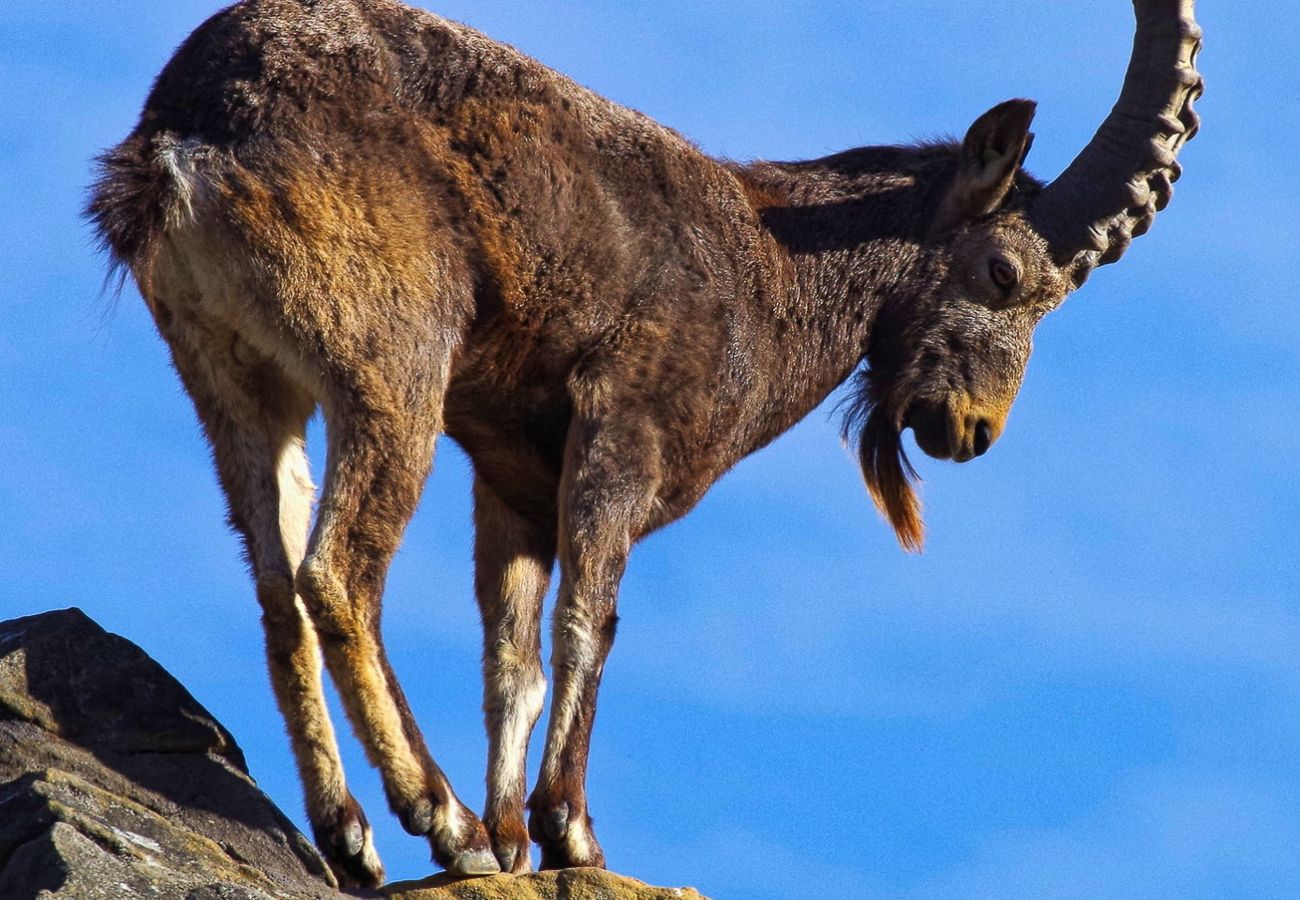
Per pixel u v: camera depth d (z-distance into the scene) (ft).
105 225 49.90
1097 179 67.21
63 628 50.70
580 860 54.24
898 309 66.54
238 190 50.21
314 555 50.14
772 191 65.10
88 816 43.78
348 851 49.70
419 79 54.49
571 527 56.13
